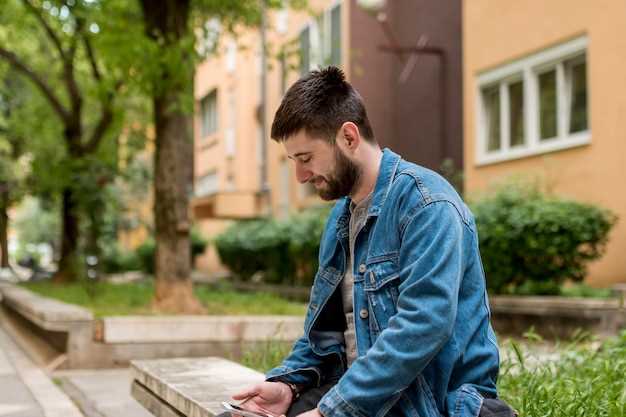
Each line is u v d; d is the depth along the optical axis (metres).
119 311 8.54
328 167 2.33
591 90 10.91
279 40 23.81
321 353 2.66
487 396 2.23
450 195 2.24
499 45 13.05
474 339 2.24
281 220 17.95
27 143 24.95
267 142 24.47
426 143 16.00
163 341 7.53
